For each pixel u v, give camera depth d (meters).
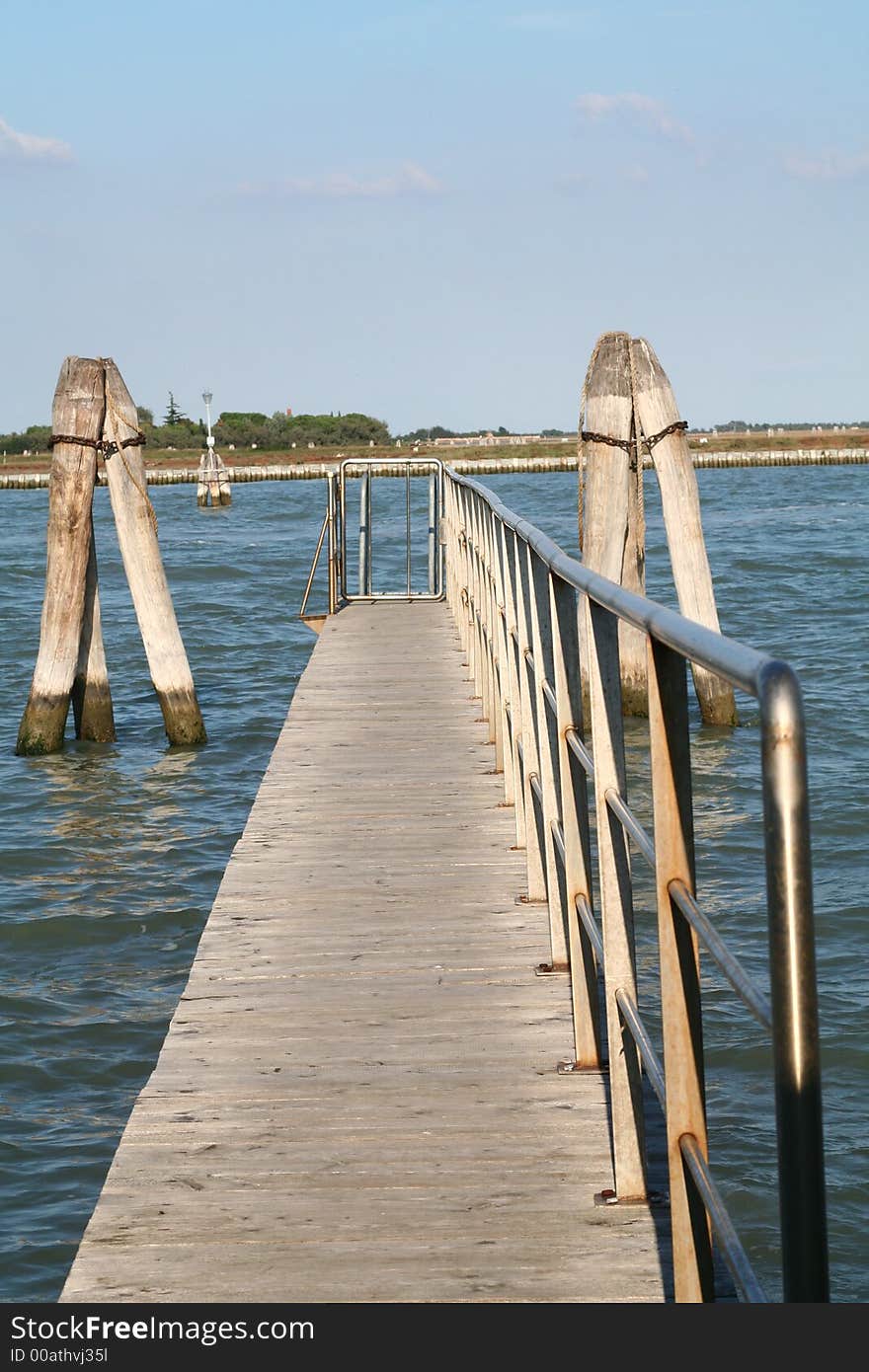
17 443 127.44
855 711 13.69
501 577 7.53
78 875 9.67
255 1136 3.90
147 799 11.73
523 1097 4.12
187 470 100.06
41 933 8.51
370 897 6.00
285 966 5.21
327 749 8.98
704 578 12.84
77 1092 6.38
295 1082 4.25
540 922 5.66
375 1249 3.33
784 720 1.68
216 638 20.84
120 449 12.98
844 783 10.83
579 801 4.24
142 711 15.57
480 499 9.39
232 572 30.20
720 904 8.09
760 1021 1.83
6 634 21.44
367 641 13.57
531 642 5.74
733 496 63.78
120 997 7.49
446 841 6.82
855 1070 6.09
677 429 12.74
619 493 12.56
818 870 8.85
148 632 13.48
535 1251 3.30
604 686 3.33
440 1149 3.81
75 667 13.44
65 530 12.88
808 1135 1.70
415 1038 4.56
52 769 12.78
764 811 1.72
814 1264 1.70
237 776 12.48
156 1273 3.26
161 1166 3.75
